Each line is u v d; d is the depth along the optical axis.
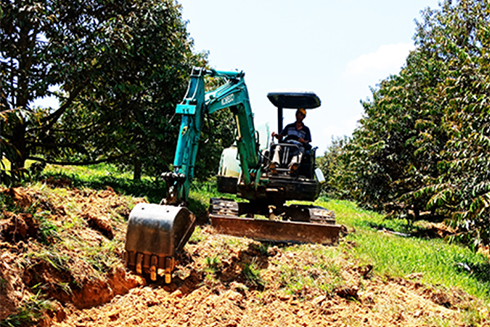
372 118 14.47
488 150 7.52
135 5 11.12
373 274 6.75
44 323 3.81
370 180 14.08
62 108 11.18
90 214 6.07
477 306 5.81
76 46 10.10
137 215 4.97
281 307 5.27
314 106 9.38
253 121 7.52
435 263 7.92
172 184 5.15
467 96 8.14
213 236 7.53
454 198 8.16
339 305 5.42
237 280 5.88
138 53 10.93
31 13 9.47
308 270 6.16
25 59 10.08
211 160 14.57
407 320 5.17
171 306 4.87
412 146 13.16
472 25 12.96
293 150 9.01
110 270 5.00
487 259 9.31
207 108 6.04
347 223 12.28
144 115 11.40
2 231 4.43
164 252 4.86
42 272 4.34
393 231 13.35
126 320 4.41
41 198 5.68
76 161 12.77
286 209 9.58
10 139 10.19
